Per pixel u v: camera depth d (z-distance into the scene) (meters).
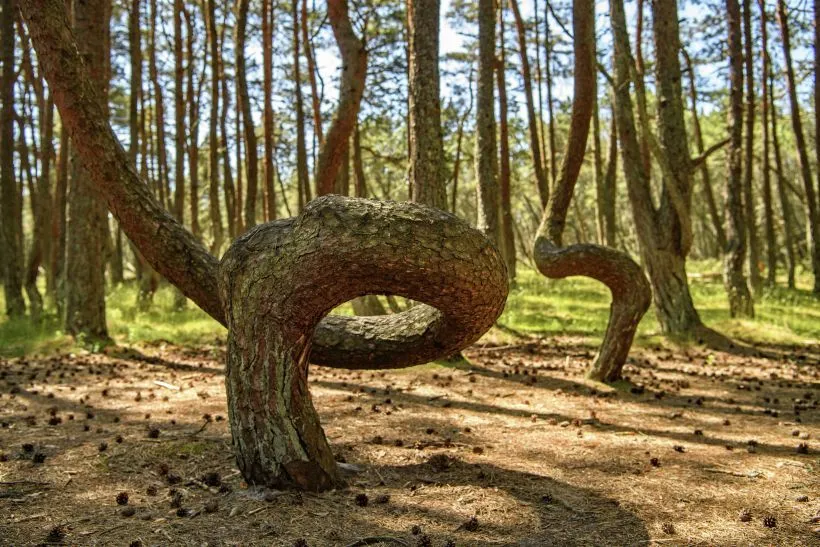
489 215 10.89
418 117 7.89
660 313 10.66
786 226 20.86
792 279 20.64
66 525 3.00
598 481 3.76
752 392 6.75
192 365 8.36
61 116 4.03
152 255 4.17
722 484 3.74
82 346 9.36
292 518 3.07
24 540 2.82
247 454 3.43
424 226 3.17
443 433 4.86
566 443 4.62
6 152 13.52
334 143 7.08
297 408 3.42
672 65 10.46
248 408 3.41
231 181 19.45
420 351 4.05
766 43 18.23
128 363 8.48
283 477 3.37
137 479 3.68
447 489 3.57
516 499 3.44
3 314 14.03
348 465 3.85
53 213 18.56
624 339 6.84
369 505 3.29
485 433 4.89
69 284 9.76
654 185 38.12
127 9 17.41
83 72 4.02
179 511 3.12
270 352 3.36
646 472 3.95
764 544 2.89
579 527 3.07
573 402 6.07
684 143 10.51
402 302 13.60
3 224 13.73
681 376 7.68
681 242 10.43
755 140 28.59
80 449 4.26
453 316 3.55
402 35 18.75
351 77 7.02
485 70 10.98
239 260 3.42
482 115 10.99
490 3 10.92
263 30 13.74
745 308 12.34
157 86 18.45
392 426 5.04
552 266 6.62
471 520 3.07
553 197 6.98
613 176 21.38
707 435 4.93
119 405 5.77
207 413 5.40
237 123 20.94
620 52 8.80
